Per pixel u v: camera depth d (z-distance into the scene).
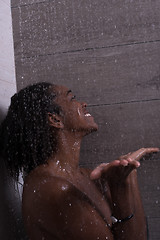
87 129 0.75
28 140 0.73
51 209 0.58
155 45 0.93
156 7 0.93
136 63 0.94
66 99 0.75
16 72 0.99
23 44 0.99
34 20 0.99
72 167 0.73
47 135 0.72
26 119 0.74
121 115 0.95
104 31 0.95
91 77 0.96
